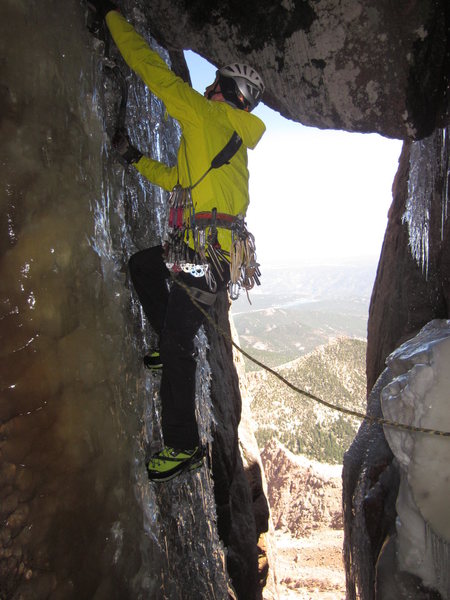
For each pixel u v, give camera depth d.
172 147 4.83
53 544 2.13
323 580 22.78
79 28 2.62
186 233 2.65
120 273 3.04
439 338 4.05
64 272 2.28
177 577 3.70
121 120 3.00
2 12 2.01
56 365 2.20
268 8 3.85
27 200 2.09
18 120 2.07
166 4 4.00
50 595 2.10
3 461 1.92
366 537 5.13
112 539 2.55
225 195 2.62
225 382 7.36
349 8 3.72
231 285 2.59
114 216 3.11
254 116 2.66
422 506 3.47
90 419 2.41
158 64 2.56
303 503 35.94
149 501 3.09
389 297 7.23
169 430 2.86
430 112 4.30
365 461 5.59
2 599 1.89
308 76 4.10
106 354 2.63
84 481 2.33
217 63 4.34
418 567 3.58
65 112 2.40
